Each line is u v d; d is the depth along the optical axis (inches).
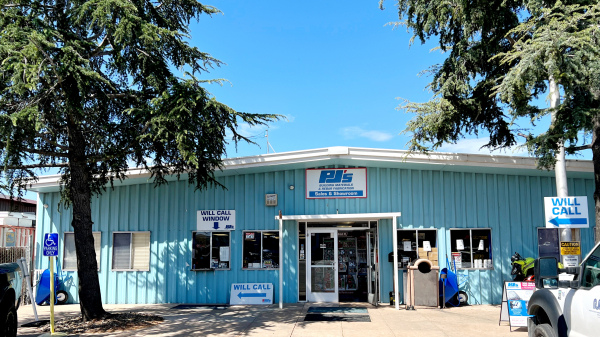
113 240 581.9
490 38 446.9
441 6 446.6
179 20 486.0
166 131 388.2
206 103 402.3
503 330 378.9
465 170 545.3
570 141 356.8
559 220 371.6
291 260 546.6
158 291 564.1
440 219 542.3
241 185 566.9
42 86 366.0
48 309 540.1
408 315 455.2
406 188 546.9
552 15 331.3
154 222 577.9
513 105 370.3
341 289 584.4
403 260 536.1
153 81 415.2
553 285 227.6
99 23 374.6
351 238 579.8
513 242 544.7
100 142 442.0
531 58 314.5
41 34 335.9
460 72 463.5
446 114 454.0
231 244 559.5
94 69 448.1
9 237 697.6
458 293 517.7
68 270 594.2
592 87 329.7
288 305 523.5
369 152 515.8
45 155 456.4
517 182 558.3
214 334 367.9
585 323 193.8
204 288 557.3
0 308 310.8
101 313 417.4
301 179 555.5
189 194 574.9
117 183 581.6
